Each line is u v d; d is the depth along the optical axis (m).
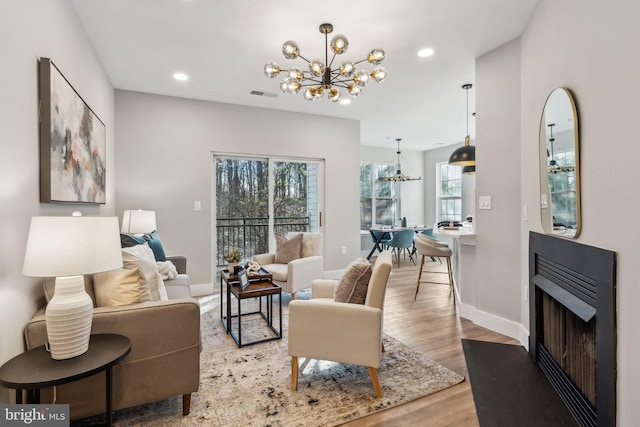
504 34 2.76
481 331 3.06
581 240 1.70
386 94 4.20
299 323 2.07
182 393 1.79
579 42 1.72
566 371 1.97
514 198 2.85
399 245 6.33
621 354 1.38
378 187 7.97
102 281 1.80
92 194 2.75
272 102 4.52
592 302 1.59
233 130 4.57
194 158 4.35
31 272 1.30
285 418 1.80
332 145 5.24
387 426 1.75
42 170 1.76
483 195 3.14
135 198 4.05
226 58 3.19
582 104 1.69
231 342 2.80
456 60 3.24
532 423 1.75
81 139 2.41
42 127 1.75
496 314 3.05
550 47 2.11
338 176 5.30
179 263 3.73
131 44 2.89
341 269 5.36
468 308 3.36
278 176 5.00
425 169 8.39
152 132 4.12
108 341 1.53
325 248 5.23
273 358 2.51
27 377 1.21
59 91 1.94
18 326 1.49
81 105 2.42
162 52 3.05
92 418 1.81
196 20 2.54
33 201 1.68
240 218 4.77
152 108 4.12
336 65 3.33
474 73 3.52
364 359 2.00
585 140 1.66
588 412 1.64
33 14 1.68
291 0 2.29
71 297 1.41
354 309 2.01
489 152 3.07
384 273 2.05
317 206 5.25
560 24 1.96
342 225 5.35
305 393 2.04
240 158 4.77
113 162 3.82
